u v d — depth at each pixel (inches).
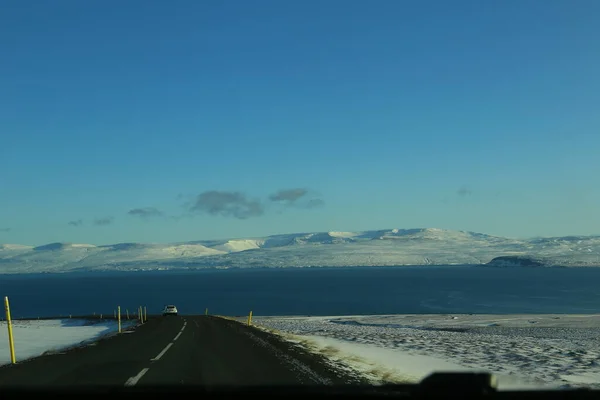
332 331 1492.4
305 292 7012.8
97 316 2812.5
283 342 893.2
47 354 705.6
